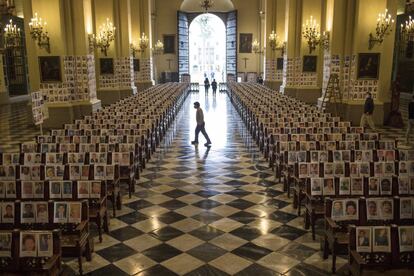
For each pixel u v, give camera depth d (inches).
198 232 285.6
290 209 329.1
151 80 1284.4
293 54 1010.1
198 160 499.8
